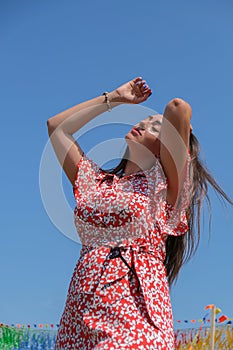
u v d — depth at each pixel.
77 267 3.09
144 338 2.87
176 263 3.44
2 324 8.09
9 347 8.02
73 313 3.02
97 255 3.04
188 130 3.21
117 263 3.00
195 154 3.47
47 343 8.14
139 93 3.44
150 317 2.92
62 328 3.07
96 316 2.95
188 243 3.44
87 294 2.99
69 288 3.10
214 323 6.75
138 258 3.03
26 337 8.14
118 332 2.89
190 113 3.21
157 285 3.01
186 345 7.05
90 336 2.95
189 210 3.44
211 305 6.77
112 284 2.97
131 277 3.00
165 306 3.00
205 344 6.85
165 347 2.90
